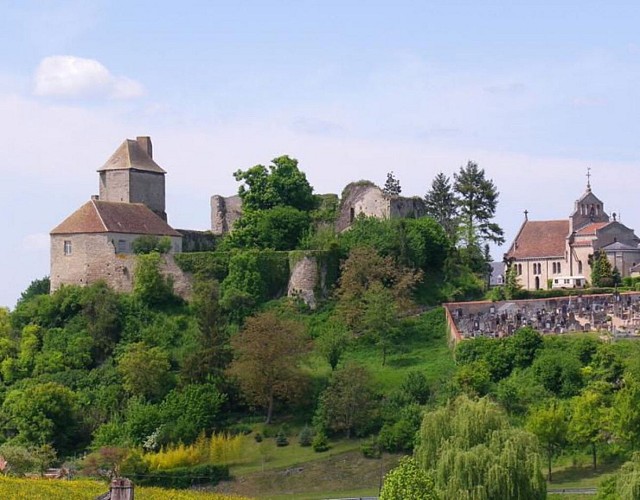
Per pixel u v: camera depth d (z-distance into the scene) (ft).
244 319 611.47
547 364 527.40
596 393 499.51
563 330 572.92
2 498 364.79
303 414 545.44
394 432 505.25
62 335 601.21
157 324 605.31
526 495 409.49
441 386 535.19
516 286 625.00
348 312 603.67
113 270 625.82
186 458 505.25
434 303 627.87
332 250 636.48
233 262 626.64
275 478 494.18
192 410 532.73
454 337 579.07
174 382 564.71
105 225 629.51
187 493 416.05
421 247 639.76
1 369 588.91
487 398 469.57
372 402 526.98
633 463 416.67
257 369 540.52
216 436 522.88
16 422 529.45
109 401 552.41
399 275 622.13
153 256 621.31
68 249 634.43
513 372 544.21
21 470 469.98
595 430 481.46
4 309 624.18
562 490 450.30
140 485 465.06
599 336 559.79
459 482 409.28
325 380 559.79
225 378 553.23
